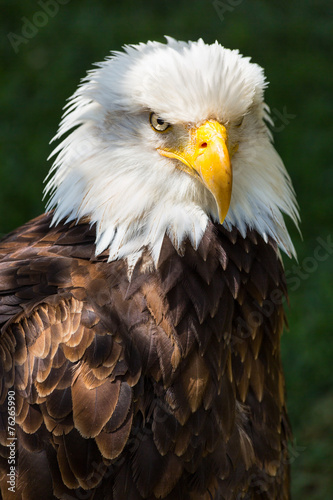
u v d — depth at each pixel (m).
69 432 5.83
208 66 6.30
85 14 17.97
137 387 6.00
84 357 5.85
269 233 6.72
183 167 6.37
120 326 6.02
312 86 16.89
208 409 6.25
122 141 6.45
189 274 6.29
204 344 6.21
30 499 5.86
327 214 14.22
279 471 7.12
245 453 6.52
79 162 6.62
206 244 6.35
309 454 11.05
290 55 17.61
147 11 18.33
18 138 15.27
